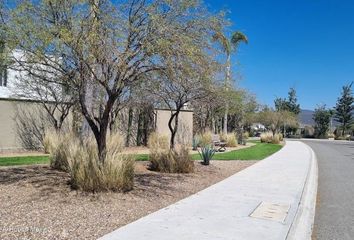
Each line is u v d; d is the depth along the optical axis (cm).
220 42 972
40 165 1266
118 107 1842
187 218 698
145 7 838
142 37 841
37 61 832
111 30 809
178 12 853
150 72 911
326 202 961
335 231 694
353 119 7694
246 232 623
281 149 2911
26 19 786
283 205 840
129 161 948
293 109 8438
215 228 640
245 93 2850
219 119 4469
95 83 918
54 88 1767
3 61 820
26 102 1933
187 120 2908
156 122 2609
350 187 1202
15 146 1900
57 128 1902
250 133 6731
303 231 686
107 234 584
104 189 873
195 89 1422
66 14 805
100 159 918
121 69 836
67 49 814
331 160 2214
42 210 708
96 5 798
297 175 1343
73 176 891
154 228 625
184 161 1304
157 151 1365
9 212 683
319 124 7775
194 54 842
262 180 1207
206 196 918
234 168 1565
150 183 1061
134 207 780
